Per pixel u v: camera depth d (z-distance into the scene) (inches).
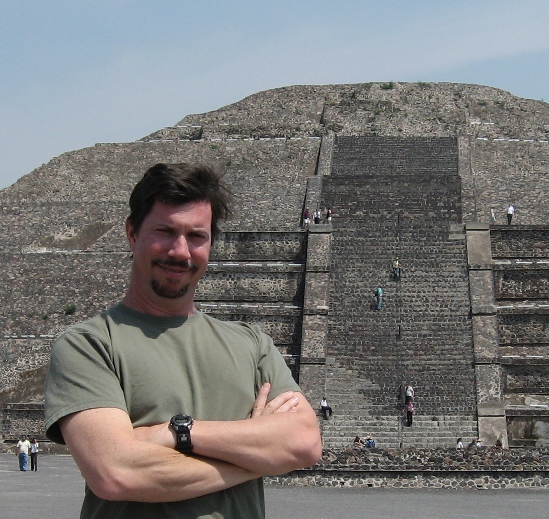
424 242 2059.5
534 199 2314.2
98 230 2321.6
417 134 2797.7
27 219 2390.5
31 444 1533.0
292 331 1884.8
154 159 2719.0
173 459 235.0
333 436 1598.2
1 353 1930.4
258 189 2436.0
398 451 1245.1
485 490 1206.3
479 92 3117.6
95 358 248.1
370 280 1962.4
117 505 245.1
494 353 1755.7
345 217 2197.3
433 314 1866.4
